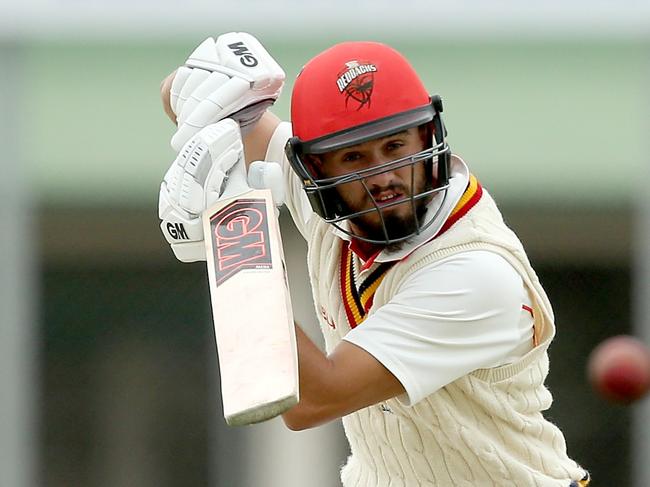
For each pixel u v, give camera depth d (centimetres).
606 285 2322
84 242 2322
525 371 986
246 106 1000
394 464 1024
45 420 2348
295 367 823
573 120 2255
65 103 2277
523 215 2294
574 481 1023
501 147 2256
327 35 2212
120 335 2352
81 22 2258
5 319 2308
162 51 2270
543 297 970
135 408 2352
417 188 943
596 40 2241
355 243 983
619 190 2269
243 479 2338
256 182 929
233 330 848
